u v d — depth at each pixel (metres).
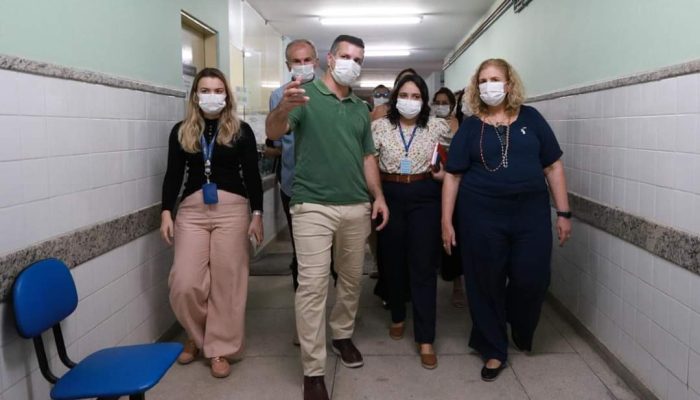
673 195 2.20
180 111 3.37
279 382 2.66
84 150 2.27
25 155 1.89
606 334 2.89
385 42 9.14
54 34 2.05
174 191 2.70
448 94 3.87
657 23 2.33
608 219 2.79
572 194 3.34
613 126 2.76
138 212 2.75
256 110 6.81
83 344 2.27
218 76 2.59
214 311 2.75
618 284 2.73
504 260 2.65
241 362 2.88
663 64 2.28
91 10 2.32
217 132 2.63
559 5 3.72
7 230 1.80
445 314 3.62
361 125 2.48
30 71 1.90
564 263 3.55
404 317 3.19
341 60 2.34
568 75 3.51
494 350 2.70
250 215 2.92
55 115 2.06
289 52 3.00
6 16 1.79
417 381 2.67
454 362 2.88
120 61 2.60
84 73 2.24
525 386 2.62
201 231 2.67
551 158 2.67
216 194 2.62
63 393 1.72
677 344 2.17
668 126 2.23
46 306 1.84
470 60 8.16
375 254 3.64
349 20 7.32
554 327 3.37
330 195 2.39
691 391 2.07
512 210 2.59
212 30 4.27
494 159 2.58
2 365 1.79
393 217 2.85
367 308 3.73
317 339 2.40
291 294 4.08
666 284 2.26
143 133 2.84
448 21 7.35
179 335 3.29
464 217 2.67
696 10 2.03
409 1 6.30
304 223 2.39
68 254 2.12
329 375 2.74
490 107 2.66
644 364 2.46
